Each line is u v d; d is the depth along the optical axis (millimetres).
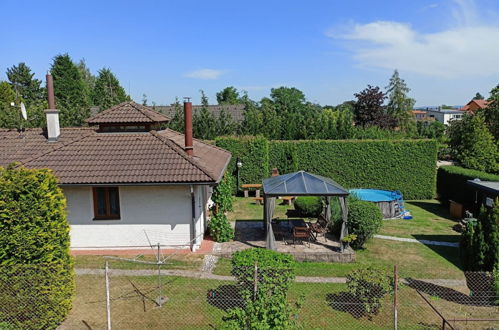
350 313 10141
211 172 14875
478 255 11047
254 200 25812
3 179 8633
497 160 26844
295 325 8672
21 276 8430
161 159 15344
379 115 46625
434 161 26562
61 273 9289
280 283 8977
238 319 8320
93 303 10422
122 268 13203
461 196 22703
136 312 9922
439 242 17219
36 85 63562
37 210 8664
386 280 10070
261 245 15625
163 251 15109
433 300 11109
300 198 20797
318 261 14391
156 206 15125
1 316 8328
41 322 8594
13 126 24703
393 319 9789
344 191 14531
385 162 26766
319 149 27250
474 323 9719
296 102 73812
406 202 26141
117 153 15781
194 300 10609
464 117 32938
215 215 16766
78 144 16484
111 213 15359
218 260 14109
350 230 15750
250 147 26859
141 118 17281
